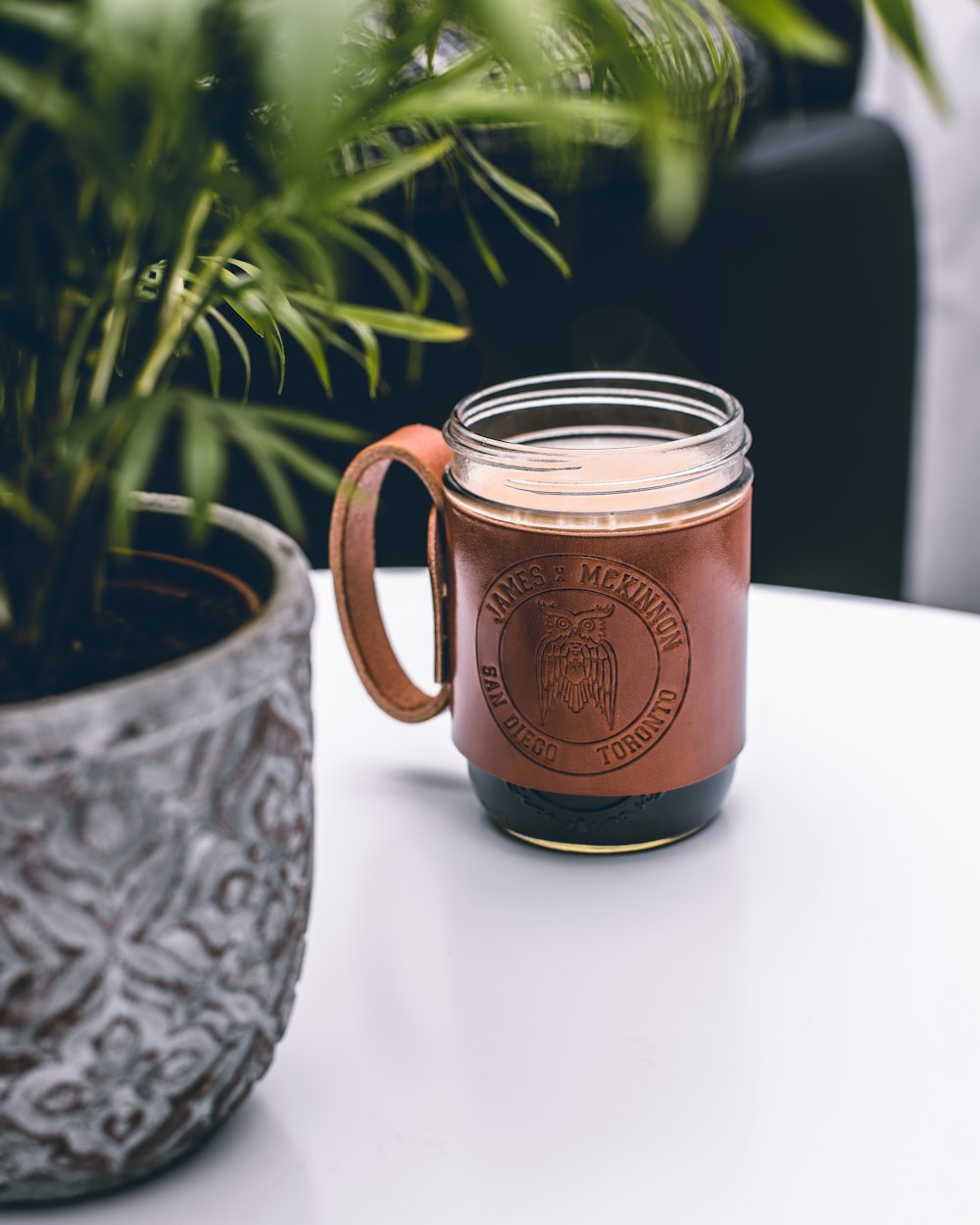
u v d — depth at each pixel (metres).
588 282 1.32
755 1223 0.57
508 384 0.72
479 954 0.66
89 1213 0.57
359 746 0.77
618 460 0.67
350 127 0.52
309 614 0.56
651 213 1.26
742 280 1.49
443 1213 0.57
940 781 0.74
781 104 1.56
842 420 1.63
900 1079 0.61
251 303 0.60
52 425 0.55
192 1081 0.56
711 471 0.67
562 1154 0.59
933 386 1.91
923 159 1.82
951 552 1.98
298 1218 0.57
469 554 0.68
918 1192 0.58
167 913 0.54
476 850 0.71
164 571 0.60
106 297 0.53
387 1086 0.61
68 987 0.53
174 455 0.86
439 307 1.22
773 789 0.74
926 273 1.86
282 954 0.57
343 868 0.70
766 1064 0.62
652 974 0.65
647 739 0.68
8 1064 0.54
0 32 0.50
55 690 0.56
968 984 0.64
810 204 1.49
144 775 0.52
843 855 0.70
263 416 0.51
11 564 0.57
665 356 1.43
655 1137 0.59
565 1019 0.63
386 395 1.24
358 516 0.73
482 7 0.41
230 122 0.50
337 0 0.40
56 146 0.51
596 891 0.69
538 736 0.68
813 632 0.84
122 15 0.41
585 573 0.66
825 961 0.65
